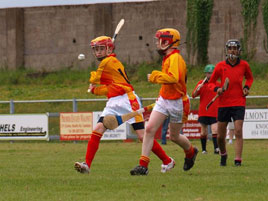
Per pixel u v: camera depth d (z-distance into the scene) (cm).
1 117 5050
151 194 1596
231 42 2436
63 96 7050
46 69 8338
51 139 4978
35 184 1862
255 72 7088
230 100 2458
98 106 5741
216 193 1612
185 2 7762
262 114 4547
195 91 3020
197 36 7662
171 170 2267
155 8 7894
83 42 8206
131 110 2094
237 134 2495
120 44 8044
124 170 2333
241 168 2386
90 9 8175
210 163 2675
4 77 8144
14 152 3744
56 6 8331
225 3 7569
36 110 6306
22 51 8469
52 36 8356
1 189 1752
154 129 2033
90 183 1858
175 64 1948
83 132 4906
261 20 7412
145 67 7744
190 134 4734
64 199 1531
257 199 1505
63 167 2539
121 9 8044
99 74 2108
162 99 2014
